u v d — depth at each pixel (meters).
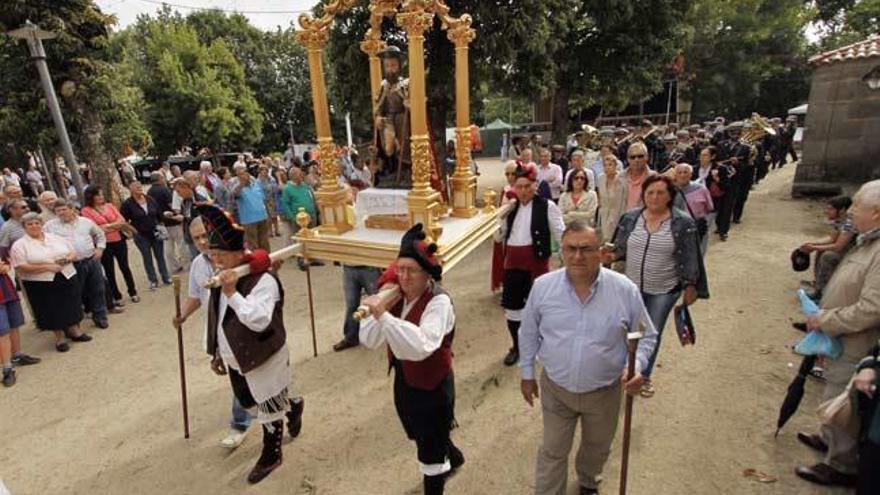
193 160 29.38
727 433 3.65
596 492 3.09
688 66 29.66
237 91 31.20
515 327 4.71
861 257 2.78
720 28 29.41
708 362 4.66
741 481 3.19
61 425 4.29
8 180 13.90
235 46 37.84
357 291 5.23
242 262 3.15
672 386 4.30
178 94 27.30
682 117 32.03
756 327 5.34
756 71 29.70
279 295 3.32
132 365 5.33
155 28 29.72
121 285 8.47
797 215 10.52
